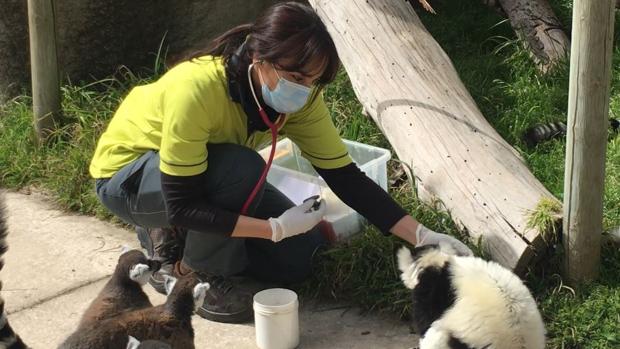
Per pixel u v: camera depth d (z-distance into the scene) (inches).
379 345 154.6
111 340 122.6
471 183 169.5
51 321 164.7
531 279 158.9
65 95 238.2
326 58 129.1
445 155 177.5
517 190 165.0
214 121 143.7
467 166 172.9
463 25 280.5
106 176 159.5
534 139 206.8
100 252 189.5
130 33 251.8
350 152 196.5
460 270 135.0
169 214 144.3
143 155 155.3
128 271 135.3
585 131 149.3
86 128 227.5
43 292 174.9
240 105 144.4
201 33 261.4
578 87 148.4
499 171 169.9
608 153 196.7
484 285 131.7
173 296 129.0
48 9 219.8
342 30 217.8
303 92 132.7
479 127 184.1
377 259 166.4
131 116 157.1
